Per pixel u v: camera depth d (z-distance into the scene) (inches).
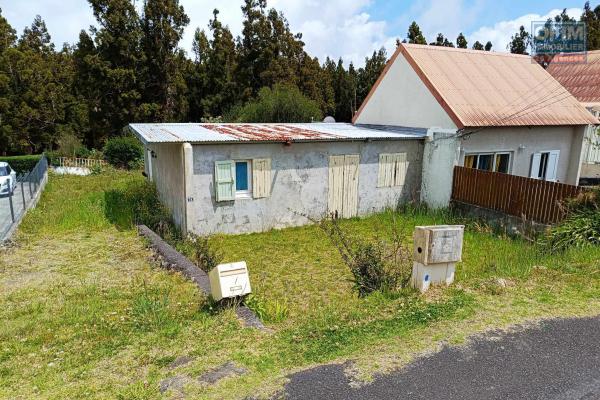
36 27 1652.3
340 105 1465.3
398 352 154.1
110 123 1162.0
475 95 516.4
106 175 836.0
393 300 204.1
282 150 433.4
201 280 253.0
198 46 1376.7
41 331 188.4
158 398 128.8
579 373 141.9
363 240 378.3
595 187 351.6
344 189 477.4
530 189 395.9
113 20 1099.9
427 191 514.6
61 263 307.3
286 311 216.4
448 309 187.9
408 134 502.3
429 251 206.7
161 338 174.9
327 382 136.0
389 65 575.5
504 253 319.9
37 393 135.3
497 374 140.9
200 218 404.2
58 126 1194.0
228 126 522.6
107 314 205.6
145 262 307.7
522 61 637.9
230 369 145.0
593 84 669.3
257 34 1230.9
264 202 432.8
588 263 246.8
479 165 504.1
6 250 339.3
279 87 997.8
